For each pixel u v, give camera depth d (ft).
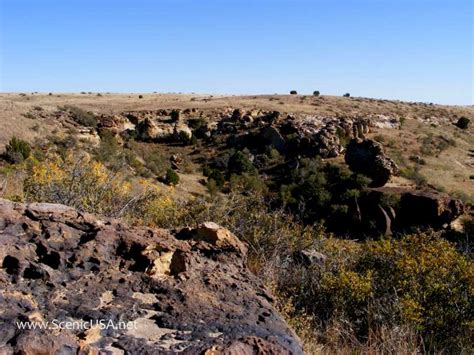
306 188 90.99
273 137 152.66
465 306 16.19
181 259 10.11
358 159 106.83
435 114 252.01
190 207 23.58
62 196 19.43
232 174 125.49
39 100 255.91
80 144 116.98
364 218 79.51
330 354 12.56
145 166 118.83
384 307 16.01
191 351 7.13
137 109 224.53
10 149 94.63
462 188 120.78
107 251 9.78
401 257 19.57
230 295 9.28
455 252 20.22
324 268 19.25
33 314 7.33
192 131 183.42
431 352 14.56
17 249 9.06
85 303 8.16
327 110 229.66
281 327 8.44
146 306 8.42
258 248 20.24
